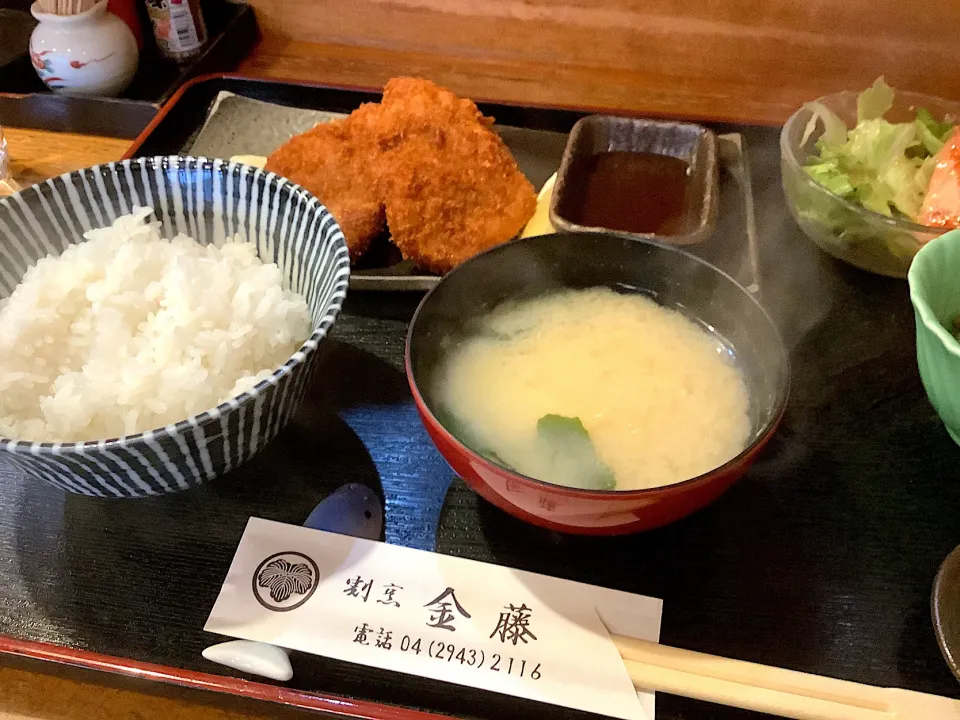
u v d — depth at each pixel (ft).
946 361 0.76
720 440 0.77
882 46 1.52
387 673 0.71
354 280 1.09
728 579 0.79
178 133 1.41
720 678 0.70
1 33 1.66
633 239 0.89
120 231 0.95
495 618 0.75
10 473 0.90
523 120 1.41
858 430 0.93
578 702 0.69
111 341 0.85
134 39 1.53
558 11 1.60
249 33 1.73
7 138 1.45
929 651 0.73
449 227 1.14
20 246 0.93
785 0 1.49
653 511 0.67
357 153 1.23
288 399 0.79
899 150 1.13
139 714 0.73
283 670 0.71
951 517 0.84
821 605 0.77
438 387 0.82
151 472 0.74
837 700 0.68
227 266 0.93
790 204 1.17
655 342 0.88
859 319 1.08
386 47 1.74
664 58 1.63
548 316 0.91
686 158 1.30
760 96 1.58
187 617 0.76
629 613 0.75
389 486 0.88
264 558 0.80
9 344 0.83
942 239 0.85
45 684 0.74
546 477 0.74
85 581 0.79
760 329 0.81
